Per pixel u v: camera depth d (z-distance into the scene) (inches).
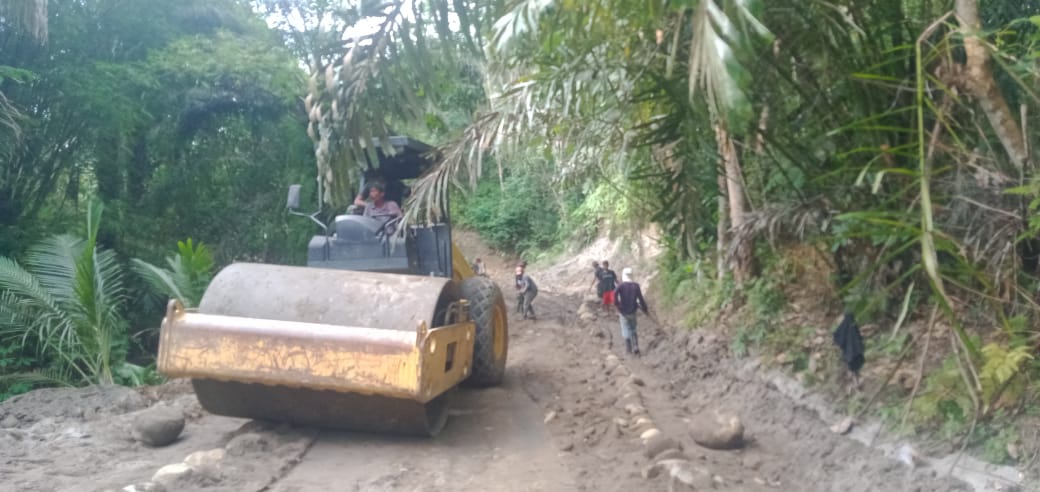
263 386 268.1
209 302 269.3
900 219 214.7
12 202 610.2
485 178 1622.8
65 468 246.2
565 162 431.8
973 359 209.6
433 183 314.5
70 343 427.8
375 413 273.3
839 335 279.3
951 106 235.5
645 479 252.8
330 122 260.2
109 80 617.6
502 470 261.0
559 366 445.1
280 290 271.6
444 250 362.0
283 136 765.9
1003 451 209.8
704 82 182.9
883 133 265.7
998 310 218.1
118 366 472.4
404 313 265.3
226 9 780.6
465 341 296.8
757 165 366.6
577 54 278.2
